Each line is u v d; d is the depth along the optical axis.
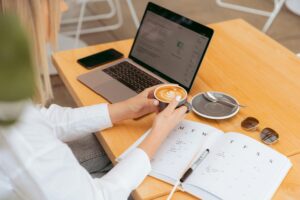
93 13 3.69
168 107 1.04
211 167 0.92
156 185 0.91
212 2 4.03
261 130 1.09
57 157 0.75
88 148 1.33
